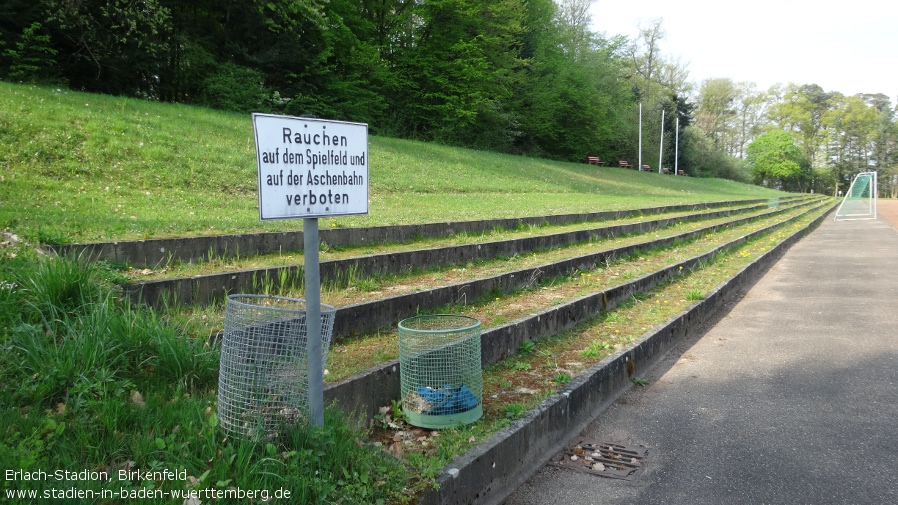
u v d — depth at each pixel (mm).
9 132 10250
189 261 6645
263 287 6129
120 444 2883
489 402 4594
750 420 4836
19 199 7559
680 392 5562
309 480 2828
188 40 24969
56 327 3891
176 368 3697
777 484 3781
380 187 16453
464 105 35656
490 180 22719
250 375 3162
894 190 87188
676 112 66125
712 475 3928
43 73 19938
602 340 6387
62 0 20000
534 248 10883
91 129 11914
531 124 44188
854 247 17266
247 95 24812
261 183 2881
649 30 68562
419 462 3389
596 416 5008
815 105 95125
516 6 39812
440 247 8930
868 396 5281
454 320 4930
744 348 6980
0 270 4500
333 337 5336
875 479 3812
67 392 3176
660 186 38156
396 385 4535
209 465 2846
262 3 25297
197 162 12461
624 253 11492
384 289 6992
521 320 6094
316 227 3217
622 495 3695
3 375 3244
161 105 17844
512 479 3854
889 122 88062
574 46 51656
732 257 13398
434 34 35688
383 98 32656
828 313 8672
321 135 3160
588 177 33688
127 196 9344
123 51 22672
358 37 33500
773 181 89562
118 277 5016
